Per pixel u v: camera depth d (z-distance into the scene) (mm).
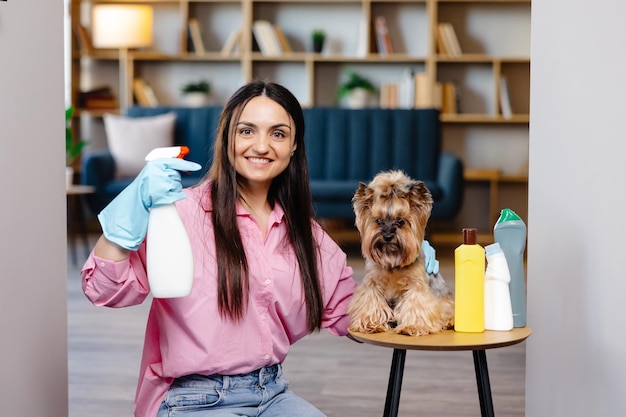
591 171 1938
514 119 7125
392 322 1717
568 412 2031
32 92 1767
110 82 7641
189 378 1688
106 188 6336
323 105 7477
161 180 1468
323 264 1835
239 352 1675
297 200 1780
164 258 1474
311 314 1764
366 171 6543
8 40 1669
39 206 1801
